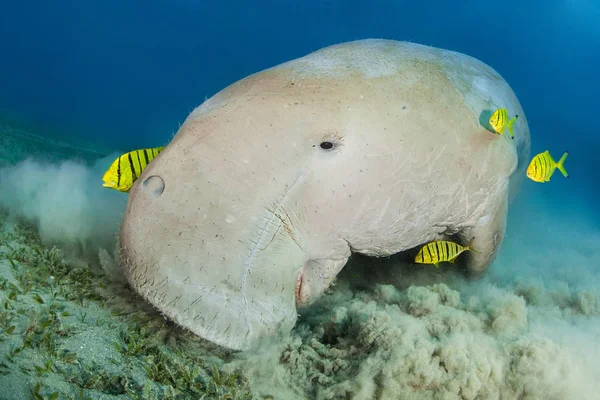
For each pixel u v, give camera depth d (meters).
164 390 2.04
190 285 2.15
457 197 2.76
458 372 2.31
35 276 2.63
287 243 2.36
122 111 27.16
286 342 2.41
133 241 2.20
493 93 3.16
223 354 2.35
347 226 2.50
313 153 2.34
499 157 2.86
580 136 25.59
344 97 2.44
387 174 2.47
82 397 1.84
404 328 2.58
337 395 2.23
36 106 20.92
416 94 2.61
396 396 2.22
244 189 2.21
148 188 2.19
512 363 2.43
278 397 2.21
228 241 2.18
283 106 2.35
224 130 2.27
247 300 2.25
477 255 3.44
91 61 45.38
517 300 2.99
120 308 2.52
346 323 2.83
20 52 42.66
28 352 1.98
